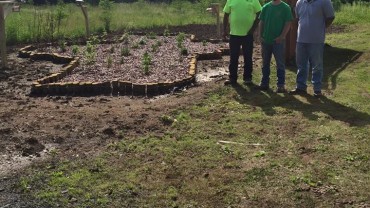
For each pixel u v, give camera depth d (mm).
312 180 4965
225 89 8586
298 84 8195
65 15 19656
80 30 17688
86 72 10148
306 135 6230
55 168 5391
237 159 5551
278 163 5402
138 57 11828
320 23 7676
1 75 10375
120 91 8711
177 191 4809
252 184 4930
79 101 8227
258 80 9273
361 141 5965
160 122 6871
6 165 5516
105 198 4676
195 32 17812
